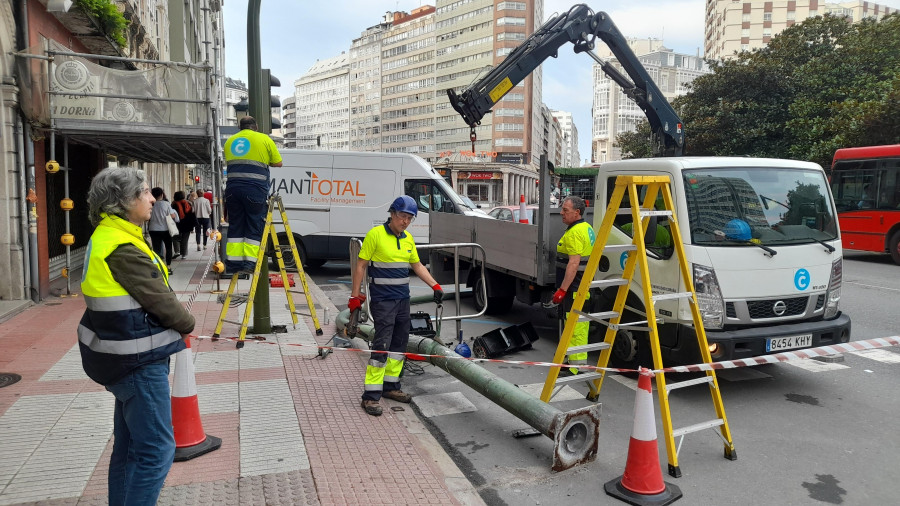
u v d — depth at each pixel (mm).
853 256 17234
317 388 5395
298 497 3447
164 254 12680
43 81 8953
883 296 10562
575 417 4074
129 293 2633
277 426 4504
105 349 2631
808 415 5113
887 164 15250
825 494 3766
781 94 28438
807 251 5621
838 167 16672
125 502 2746
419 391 5691
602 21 10023
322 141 187000
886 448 4453
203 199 18016
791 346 5406
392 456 4047
